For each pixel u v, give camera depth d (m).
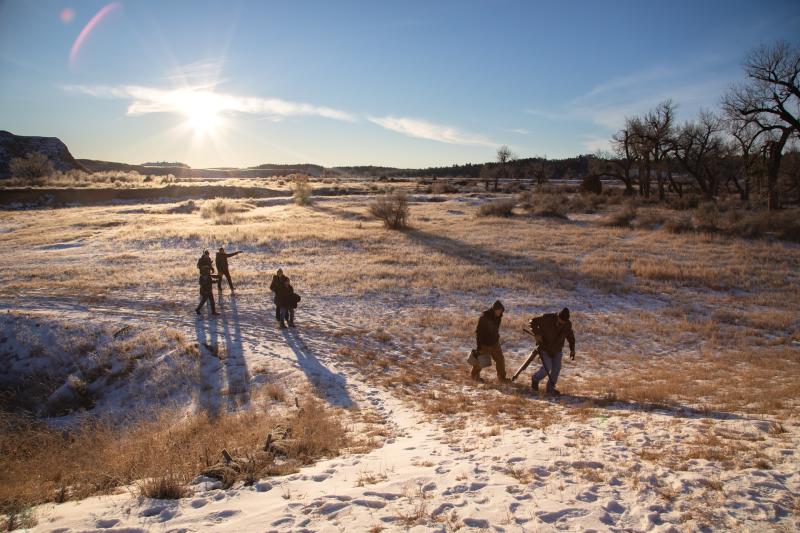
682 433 5.65
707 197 50.62
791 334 14.44
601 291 19.23
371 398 9.19
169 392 10.81
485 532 3.47
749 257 24.95
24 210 46.12
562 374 10.73
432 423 7.43
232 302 16.97
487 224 38.06
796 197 55.97
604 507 3.80
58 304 16.33
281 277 14.18
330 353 12.16
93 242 28.88
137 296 17.58
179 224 36.53
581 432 6.03
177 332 13.34
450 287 19.30
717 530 3.34
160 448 6.43
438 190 69.25
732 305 17.56
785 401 7.07
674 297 18.59
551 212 43.41
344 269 22.41
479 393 9.09
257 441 6.46
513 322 14.91
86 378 11.91
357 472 5.06
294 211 46.03
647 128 56.12
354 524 3.65
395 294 18.38
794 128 39.34
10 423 9.02
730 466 4.48
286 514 3.89
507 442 5.88
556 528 3.48
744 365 11.21
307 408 8.42
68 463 6.33
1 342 13.60
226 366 11.44
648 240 30.39
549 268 22.77
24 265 23.06
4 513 4.28
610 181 105.81
